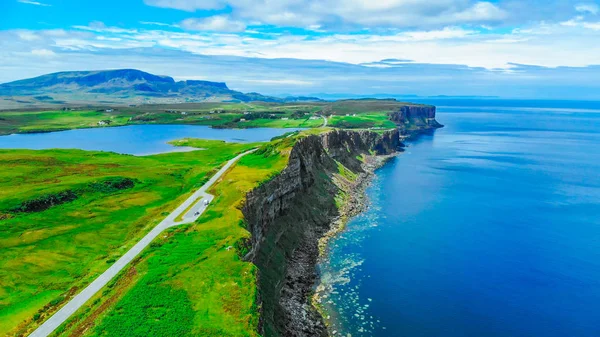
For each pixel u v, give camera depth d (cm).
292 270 9600
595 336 7300
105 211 10981
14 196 11000
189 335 5178
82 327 5494
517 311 8075
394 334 7294
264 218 10350
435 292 8781
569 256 10650
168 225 9150
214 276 6600
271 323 6644
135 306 5772
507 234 12256
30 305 6303
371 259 10419
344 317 7781
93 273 7206
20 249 8419
